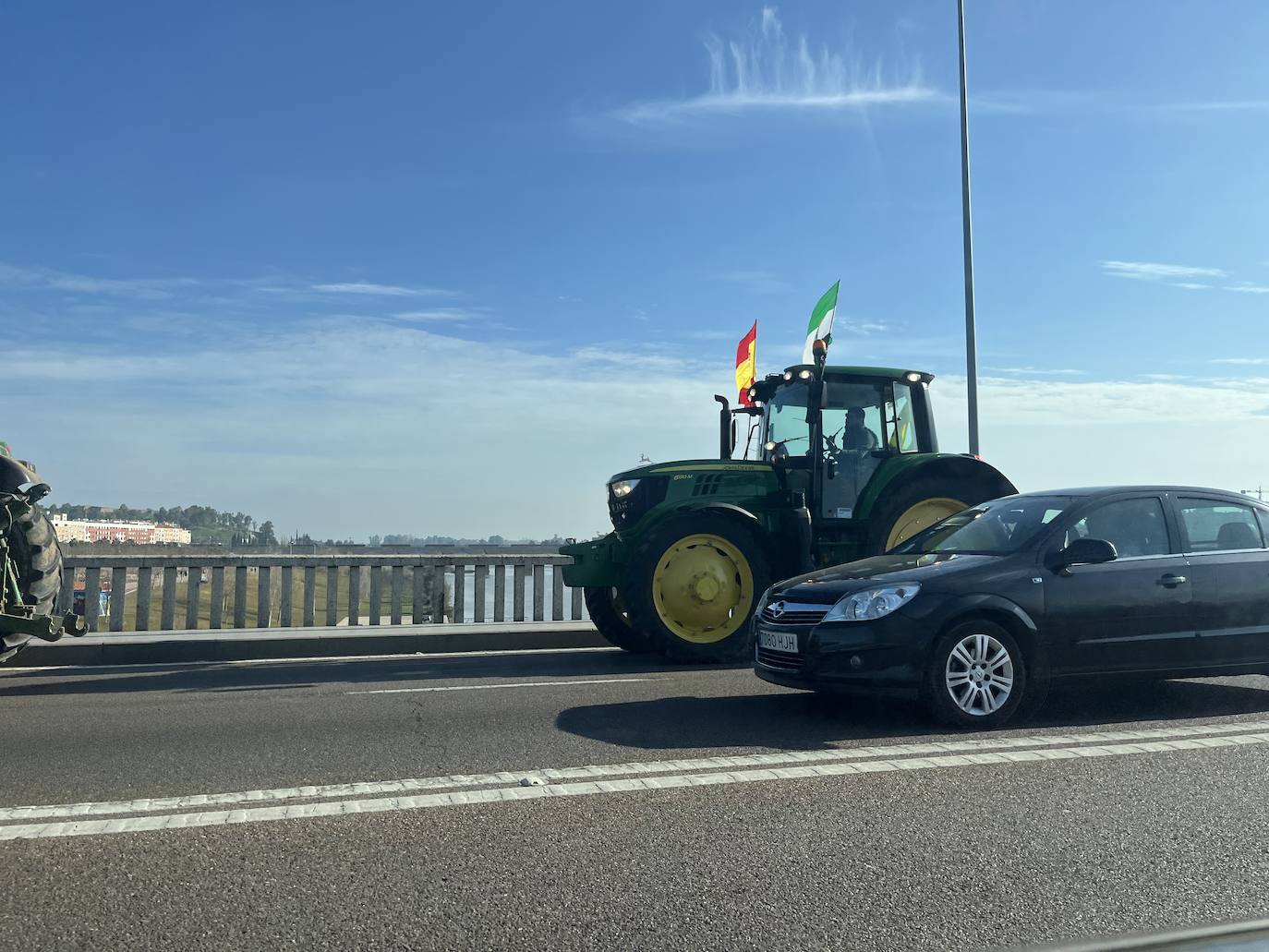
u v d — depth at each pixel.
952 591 6.61
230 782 5.25
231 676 9.59
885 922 3.37
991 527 7.49
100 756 5.90
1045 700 7.62
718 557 10.34
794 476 10.93
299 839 4.27
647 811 4.66
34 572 9.28
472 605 13.87
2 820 4.57
